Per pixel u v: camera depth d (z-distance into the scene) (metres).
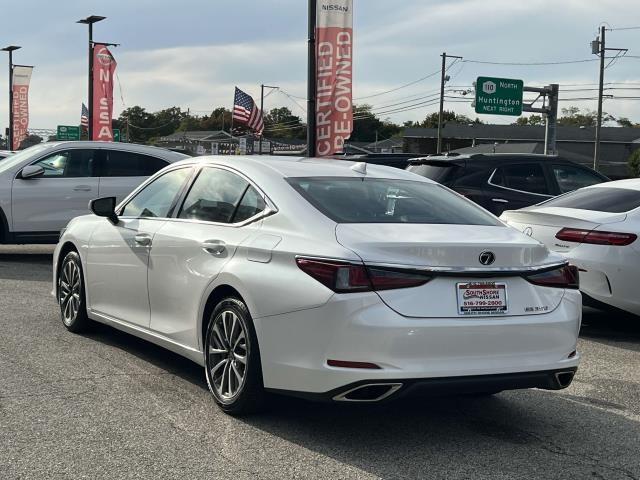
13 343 6.34
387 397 3.96
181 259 5.14
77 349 6.20
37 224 11.42
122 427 4.42
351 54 13.52
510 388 4.23
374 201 4.82
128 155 12.05
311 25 13.50
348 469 3.92
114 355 6.05
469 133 85.50
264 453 4.10
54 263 7.09
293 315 4.12
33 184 11.41
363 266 3.98
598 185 8.27
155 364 5.82
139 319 5.70
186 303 5.06
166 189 5.81
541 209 7.95
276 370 4.23
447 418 4.85
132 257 5.73
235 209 4.96
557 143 81.62
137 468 3.83
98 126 27.45
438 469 3.96
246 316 4.45
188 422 4.54
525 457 4.18
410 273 4.03
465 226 4.66
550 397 5.39
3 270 10.71
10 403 4.78
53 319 7.33
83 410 4.69
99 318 6.31
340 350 3.94
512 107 38.94
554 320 4.32
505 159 10.80
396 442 4.36
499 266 4.23
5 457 3.92
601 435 4.59
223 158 5.47
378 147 95.56
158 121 136.25
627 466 4.10
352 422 4.68
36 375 5.41
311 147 13.72
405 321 3.95
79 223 6.80
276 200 4.69
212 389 4.79
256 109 38.88
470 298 4.12
